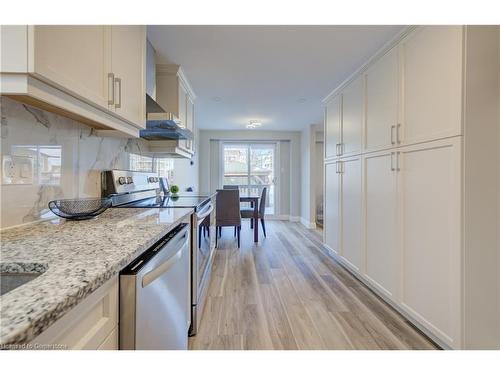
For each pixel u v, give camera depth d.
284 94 3.54
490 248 1.46
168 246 1.05
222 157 6.61
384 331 1.81
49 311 0.44
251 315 2.04
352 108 2.82
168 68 2.64
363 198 2.56
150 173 2.52
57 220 1.23
